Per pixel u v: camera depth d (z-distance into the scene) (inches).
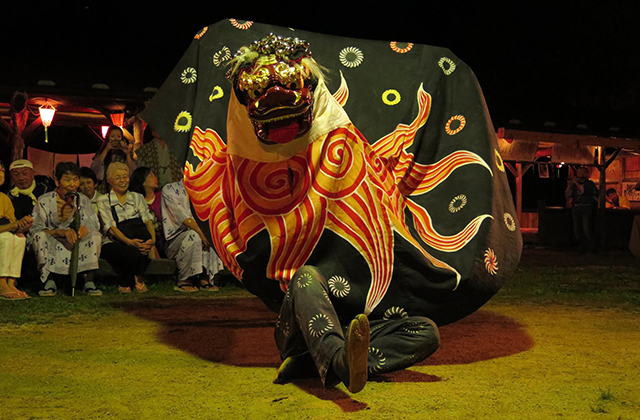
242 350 173.9
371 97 177.0
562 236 634.8
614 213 619.2
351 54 182.7
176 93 185.0
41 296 271.9
